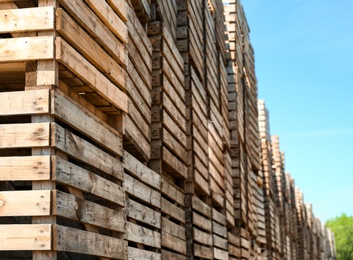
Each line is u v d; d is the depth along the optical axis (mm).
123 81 8414
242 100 22188
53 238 6203
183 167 12703
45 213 6223
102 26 7656
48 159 6316
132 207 8914
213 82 16781
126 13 8633
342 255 101312
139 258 9078
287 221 38156
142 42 9977
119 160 8328
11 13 6629
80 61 6988
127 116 8711
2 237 6199
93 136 7328
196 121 13867
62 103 6594
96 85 7438
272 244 29250
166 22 12109
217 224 15836
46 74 6523
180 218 12328
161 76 11203
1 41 6598
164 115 11234
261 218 27062
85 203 6922
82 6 7062
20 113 6410
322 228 65188
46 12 6586
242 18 22875
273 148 35500
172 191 11750
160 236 10430
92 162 7242
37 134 6371
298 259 44875
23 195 6273
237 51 20750
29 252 8219
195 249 12953
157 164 10977
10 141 6387
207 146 15125
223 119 18297
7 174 6316
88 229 7125
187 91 13375
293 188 43812
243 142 21859
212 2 17250
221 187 17406
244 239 20547
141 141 9734
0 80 7723
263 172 29453
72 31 6836
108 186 7648
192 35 13797
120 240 8031
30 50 6543
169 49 11867
